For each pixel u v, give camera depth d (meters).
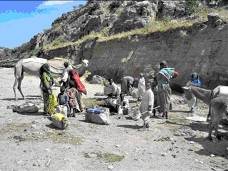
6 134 13.12
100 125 15.18
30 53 68.75
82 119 15.99
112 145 12.59
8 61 65.62
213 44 26.00
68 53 48.94
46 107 16.08
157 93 17.39
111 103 18.05
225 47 24.81
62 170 10.12
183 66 27.53
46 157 11.01
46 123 14.59
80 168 10.36
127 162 11.05
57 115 14.18
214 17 27.41
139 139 13.52
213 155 12.04
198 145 13.13
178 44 29.69
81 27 59.22
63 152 11.52
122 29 44.78
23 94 22.81
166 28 32.41
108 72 36.81
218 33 26.17
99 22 53.62
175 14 40.62
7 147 11.78
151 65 31.06
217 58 24.91
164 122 16.41
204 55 26.14
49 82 16.02
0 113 16.39
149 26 40.16
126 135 13.91
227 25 25.91
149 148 12.52
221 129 15.18
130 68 33.69
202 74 25.33
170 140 13.52
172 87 27.16
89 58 44.22
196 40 27.97
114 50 38.28
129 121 16.31
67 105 16.34
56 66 21.33
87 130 14.26
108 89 19.33
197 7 38.47
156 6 43.38
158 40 32.31
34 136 12.91
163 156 11.77
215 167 11.03
